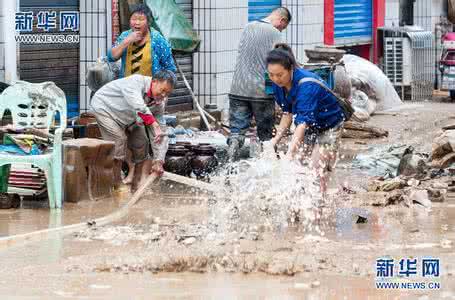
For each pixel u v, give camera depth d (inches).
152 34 659.4
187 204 586.2
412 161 669.3
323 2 1074.1
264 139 717.9
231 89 714.8
